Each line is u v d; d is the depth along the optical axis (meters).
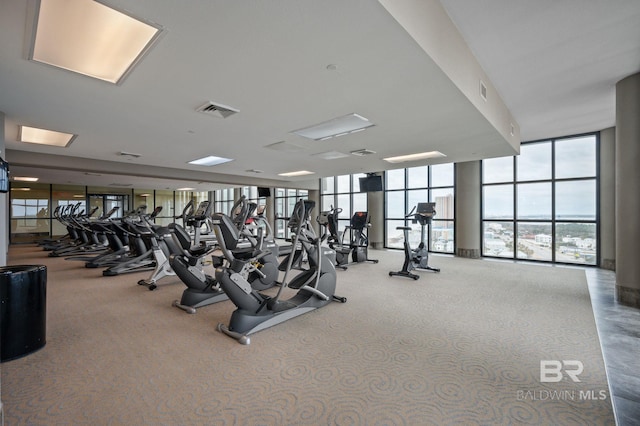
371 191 10.15
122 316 3.74
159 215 16.91
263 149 5.73
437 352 2.76
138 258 6.29
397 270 6.63
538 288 5.04
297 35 2.08
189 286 4.26
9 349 2.61
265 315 3.31
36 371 2.44
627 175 4.10
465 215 8.38
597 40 3.27
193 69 2.55
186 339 3.06
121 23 1.93
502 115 4.84
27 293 2.71
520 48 3.41
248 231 4.31
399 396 2.11
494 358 2.64
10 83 2.77
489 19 2.91
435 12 2.54
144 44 2.17
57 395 2.12
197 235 5.29
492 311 3.88
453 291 4.86
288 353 2.75
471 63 3.41
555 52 3.51
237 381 2.30
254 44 2.18
